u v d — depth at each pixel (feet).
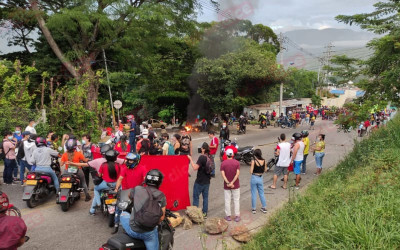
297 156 29.25
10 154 29.37
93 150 27.63
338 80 34.73
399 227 13.24
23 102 48.49
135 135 47.57
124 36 71.36
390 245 12.26
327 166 39.65
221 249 17.12
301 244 13.55
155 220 12.42
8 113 44.21
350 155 33.22
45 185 23.84
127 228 13.00
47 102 73.61
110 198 19.52
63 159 23.39
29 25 77.41
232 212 23.22
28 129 35.06
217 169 37.35
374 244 12.10
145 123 44.37
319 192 23.11
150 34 77.41
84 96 56.90
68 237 18.65
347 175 25.96
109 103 84.74
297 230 15.34
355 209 15.44
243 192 28.66
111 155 19.79
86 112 54.80
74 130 54.24
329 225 14.34
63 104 54.29
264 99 87.45
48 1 72.02
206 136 72.54
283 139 28.81
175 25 78.28
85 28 64.08
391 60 29.14
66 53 71.67
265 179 33.32
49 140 31.58
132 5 73.41
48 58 74.84
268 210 23.44
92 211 21.97
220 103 81.20
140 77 91.81
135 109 109.09
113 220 19.97
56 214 22.35
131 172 18.35
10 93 48.29
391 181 19.04
